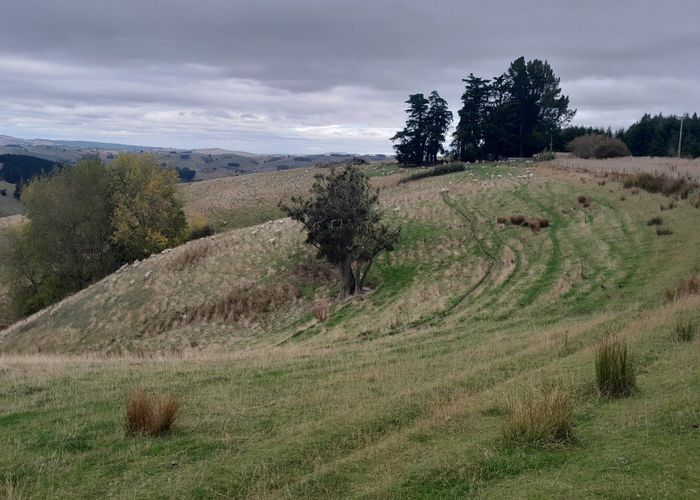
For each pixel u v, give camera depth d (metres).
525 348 12.26
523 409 6.70
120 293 36.09
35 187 50.00
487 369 10.45
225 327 28.70
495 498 5.17
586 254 24.66
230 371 12.17
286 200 74.56
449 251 30.77
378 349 14.45
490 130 84.62
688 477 5.08
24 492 6.12
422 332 17.28
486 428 7.11
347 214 27.36
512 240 30.19
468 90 86.94
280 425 8.12
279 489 5.95
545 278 22.56
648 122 100.81
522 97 89.75
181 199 60.28
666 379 8.20
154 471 6.59
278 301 29.95
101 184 52.28
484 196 42.91
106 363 14.41
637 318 13.63
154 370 12.66
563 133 97.56
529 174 51.84
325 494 5.76
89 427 8.27
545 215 34.25
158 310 32.19
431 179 60.78
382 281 28.81
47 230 49.38
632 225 27.36
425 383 9.90
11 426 8.56
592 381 8.38
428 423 7.57
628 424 6.58
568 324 15.06
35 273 52.25
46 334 33.91
